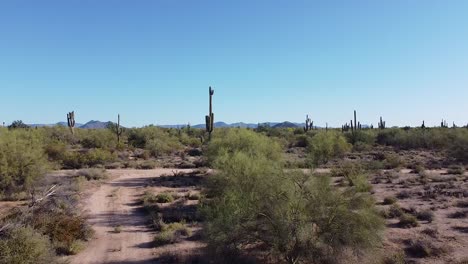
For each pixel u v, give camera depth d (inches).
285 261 529.7
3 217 716.0
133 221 835.4
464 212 846.5
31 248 469.4
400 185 1241.4
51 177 1165.1
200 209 649.0
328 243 491.5
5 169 987.3
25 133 1496.1
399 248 629.3
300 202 514.6
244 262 522.9
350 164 1498.5
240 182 647.8
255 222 526.3
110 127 2999.5
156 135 2679.6
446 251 613.3
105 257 616.4
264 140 1214.3
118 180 1362.0
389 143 2984.7
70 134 2655.0
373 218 503.5
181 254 608.7
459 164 1836.9
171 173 1531.7
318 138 1843.0
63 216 724.7
